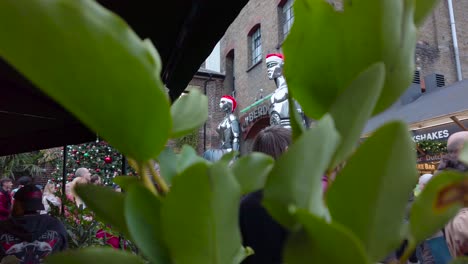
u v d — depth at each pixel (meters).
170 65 2.11
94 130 0.24
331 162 0.28
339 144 0.28
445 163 1.58
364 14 0.29
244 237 0.69
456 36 7.70
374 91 0.27
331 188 0.25
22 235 1.91
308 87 0.31
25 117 2.47
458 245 1.49
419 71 7.19
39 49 0.19
